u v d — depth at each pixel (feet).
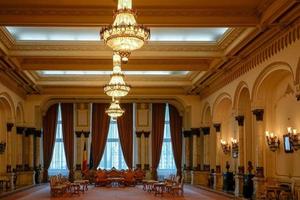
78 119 89.45
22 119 76.07
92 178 84.94
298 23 36.68
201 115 79.66
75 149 88.89
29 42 51.83
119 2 28.27
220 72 60.75
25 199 55.62
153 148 89.30
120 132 89.30
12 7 38.19
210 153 76.02
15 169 74.08
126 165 88.94
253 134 54.19
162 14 39.04
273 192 43.29
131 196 59.52
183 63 60.08
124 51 28.35
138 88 80.23
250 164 51.98
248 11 39.32
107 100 85.71
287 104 45.29
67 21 38.88
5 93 63.00
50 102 86.74
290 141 43.52
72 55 52.44
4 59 53.06
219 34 49.44
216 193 60.80
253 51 48.39
